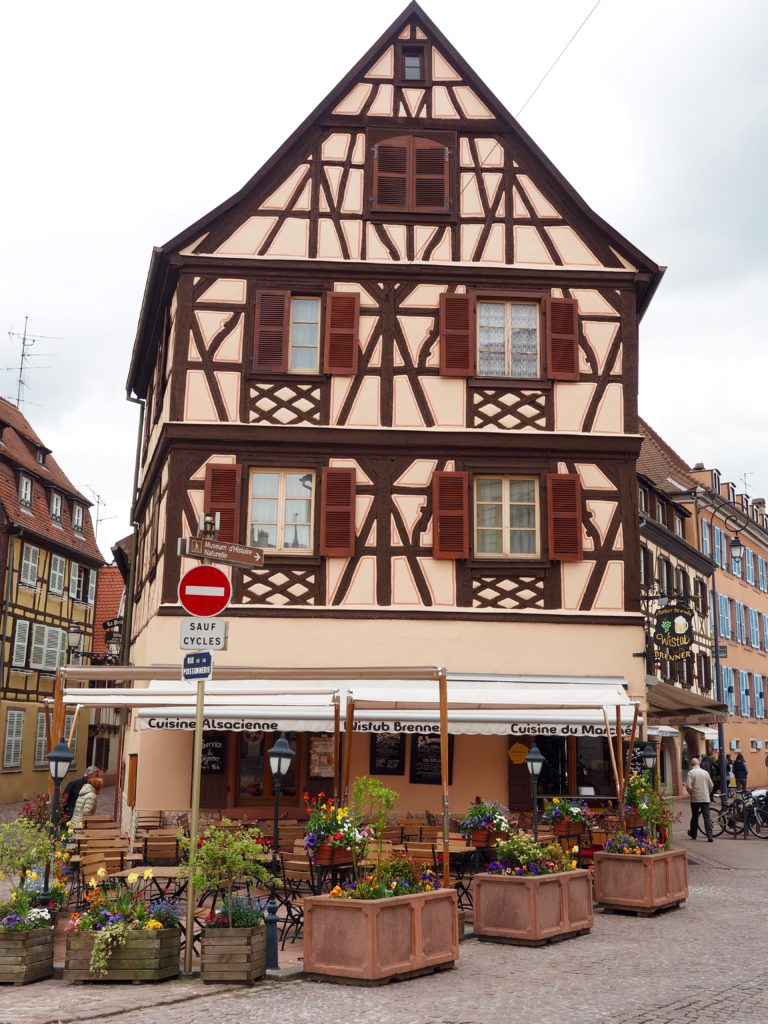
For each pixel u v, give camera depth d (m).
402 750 18.05
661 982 8.70
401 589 18.30
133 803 18.33
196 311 18.86
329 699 15.04
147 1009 7.81
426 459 18.73
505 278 19.39
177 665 17.78
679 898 13.01
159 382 21.50
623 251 19.61
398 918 8.96
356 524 18.44
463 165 19.75
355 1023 7.38
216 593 9.75
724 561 46.66
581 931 11.16
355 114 19.72
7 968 8.70
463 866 14.37
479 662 18.14
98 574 45.97
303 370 18.95
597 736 17.17
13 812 30.39
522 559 18.56
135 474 24.91
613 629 18.44
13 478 36.91
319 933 8.98
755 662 50.19
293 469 18.67
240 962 8.73
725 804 23.77
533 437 18.84
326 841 10.61
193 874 9.01
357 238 19.30
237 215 19.22
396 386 18.89
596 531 18.78
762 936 10.96
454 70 20.02
